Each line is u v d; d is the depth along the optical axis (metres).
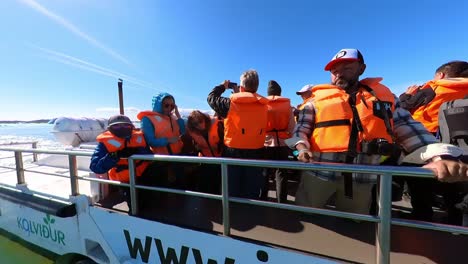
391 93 1.88
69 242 3.06
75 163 2.94
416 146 1.67
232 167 2.61
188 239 2.21
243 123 2.50
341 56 1.88
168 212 2.61
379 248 1.54
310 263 1.78
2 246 3.73
